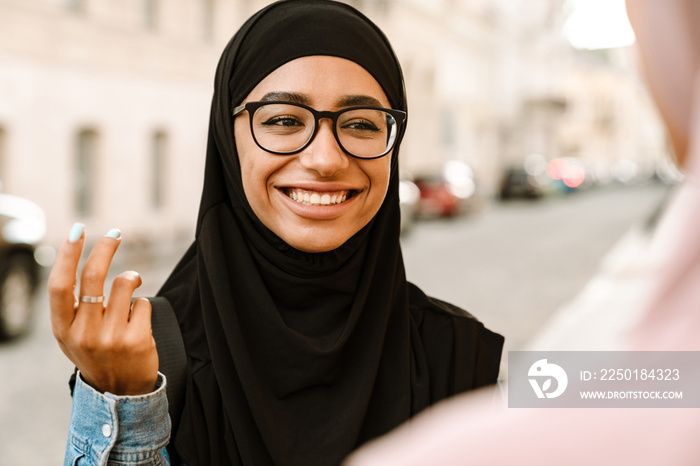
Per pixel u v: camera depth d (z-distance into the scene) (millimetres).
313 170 1292
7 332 6074
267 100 1321
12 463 3752
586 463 345
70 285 1051
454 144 30797
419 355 1444
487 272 10250
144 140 15234
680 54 337
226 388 1303
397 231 1479
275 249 1375
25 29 12312
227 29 17188
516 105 38469
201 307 1389
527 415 366
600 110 56031
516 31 37625
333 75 1311
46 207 12891
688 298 327
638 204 28938
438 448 365
